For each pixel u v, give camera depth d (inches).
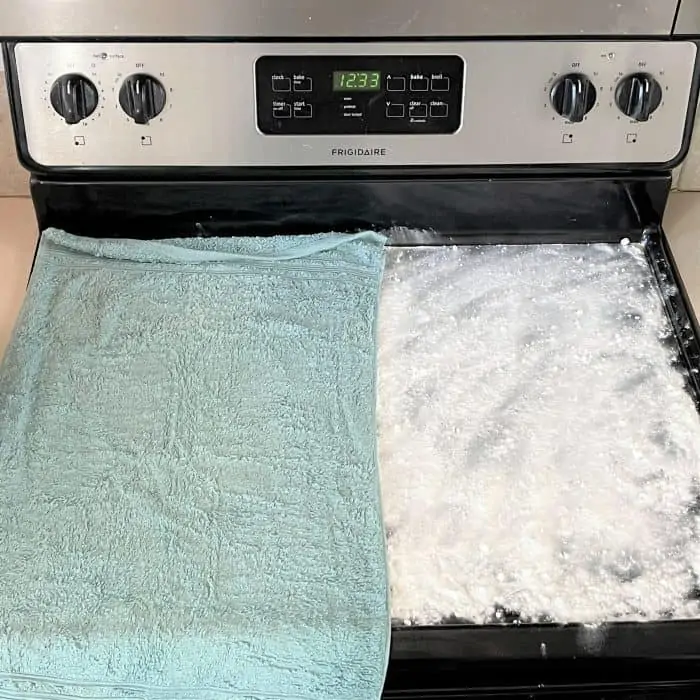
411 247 40.4
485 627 26.3
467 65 35.9
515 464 30.7
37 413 32.0
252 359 34.2
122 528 28.5
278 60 35.6
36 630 25.7
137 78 35.5
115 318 35.7
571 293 38.0
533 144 37.5
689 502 29.6
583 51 35.7
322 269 38.2
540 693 27.2
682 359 34.9
